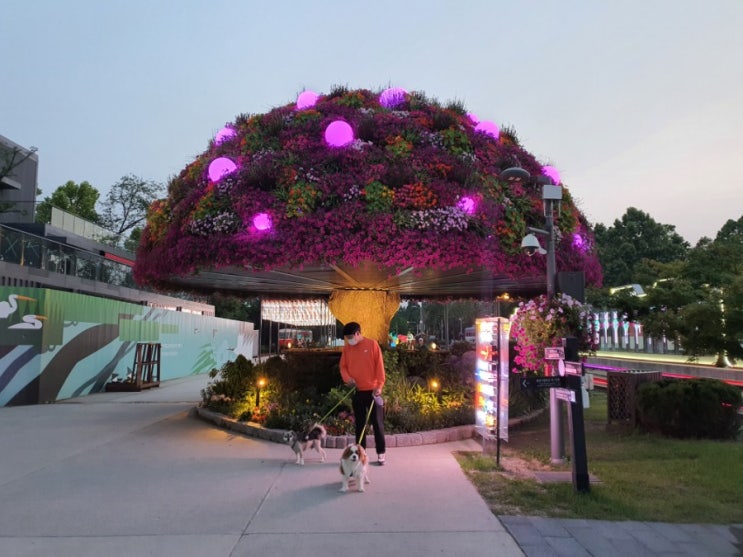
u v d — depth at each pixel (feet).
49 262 62.54
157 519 15.11
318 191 27.14
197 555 12.66
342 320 41.01
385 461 21.81
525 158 33.63
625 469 20.61
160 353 64.18
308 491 17.79
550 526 14.49
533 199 30.86
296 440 21.70
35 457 23.21
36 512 15.75
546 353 19.07
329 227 25.93
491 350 23.50
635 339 66.08
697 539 13.66
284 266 28.12
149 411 38.65
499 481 18.92
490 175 30.25
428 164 28.78
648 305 38.86
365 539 13.57
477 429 24.98
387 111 33.19
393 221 26.17
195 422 32.81
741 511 15.83
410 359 36.42
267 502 16.61
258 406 31.24
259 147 30.68
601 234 139.54
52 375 45.50
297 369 35.12
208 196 28.48
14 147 108.37
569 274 23.85
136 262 35.09
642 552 12.82
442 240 26.13
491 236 27.73
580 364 17.71
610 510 15.72
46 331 44.62
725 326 33.14
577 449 17.53
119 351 58.54
